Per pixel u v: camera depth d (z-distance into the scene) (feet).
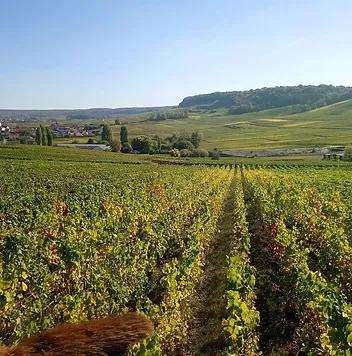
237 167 257.55
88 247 41.45
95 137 526.98
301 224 65.51
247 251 49.03
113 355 9.30
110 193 89.15
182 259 43.14
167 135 577.84
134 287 39.65
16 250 40.01
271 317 37.35
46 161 223.30
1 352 9.10
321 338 27.84
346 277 42.88
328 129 546.26
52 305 33.14
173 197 84.38
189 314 37.11
